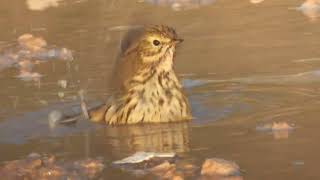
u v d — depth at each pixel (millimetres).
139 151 10898
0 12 21547
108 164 10406
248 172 9742
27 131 12133
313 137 10977
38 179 10070
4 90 14398
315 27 17938
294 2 20578
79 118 12695
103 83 14570
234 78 14531
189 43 17219
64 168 10344
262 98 13289
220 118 12352
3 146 11477
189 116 12477
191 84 14352
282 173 9625
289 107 12664
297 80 14180
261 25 18438
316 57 15547
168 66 12625
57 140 11648
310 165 9852
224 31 18125
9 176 10219
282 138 11016
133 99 12539
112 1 21891
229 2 21031
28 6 21938
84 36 18375
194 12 20172
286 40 16984
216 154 10516
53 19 20375
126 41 13156
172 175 9773
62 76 15219
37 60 16656
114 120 12516
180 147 10969
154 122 12445
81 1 22250
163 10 20609
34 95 13992
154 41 12578
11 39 18578
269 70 14883
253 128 11633
